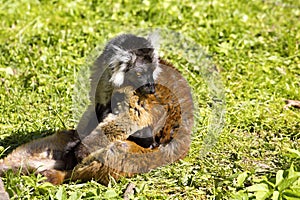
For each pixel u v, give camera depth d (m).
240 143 14.78
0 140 14.73
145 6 22.83
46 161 13.00
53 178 12.71
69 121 15.62
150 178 13.07
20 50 19.31
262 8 23.30
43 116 15.90
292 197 11.70
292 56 19.56
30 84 17.41
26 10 22.86
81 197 12.02
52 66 18.31
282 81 17.89
